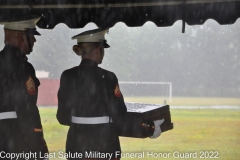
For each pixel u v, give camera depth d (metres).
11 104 4.87
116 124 5.22
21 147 4.87
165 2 6.34
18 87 4.85
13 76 4.87
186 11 6.33
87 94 5.23
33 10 6.54
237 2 6.10
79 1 6.54
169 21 6.43
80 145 5.21
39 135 4.89
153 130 5.33
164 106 5.78
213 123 28.92
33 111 4.86
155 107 5.64
